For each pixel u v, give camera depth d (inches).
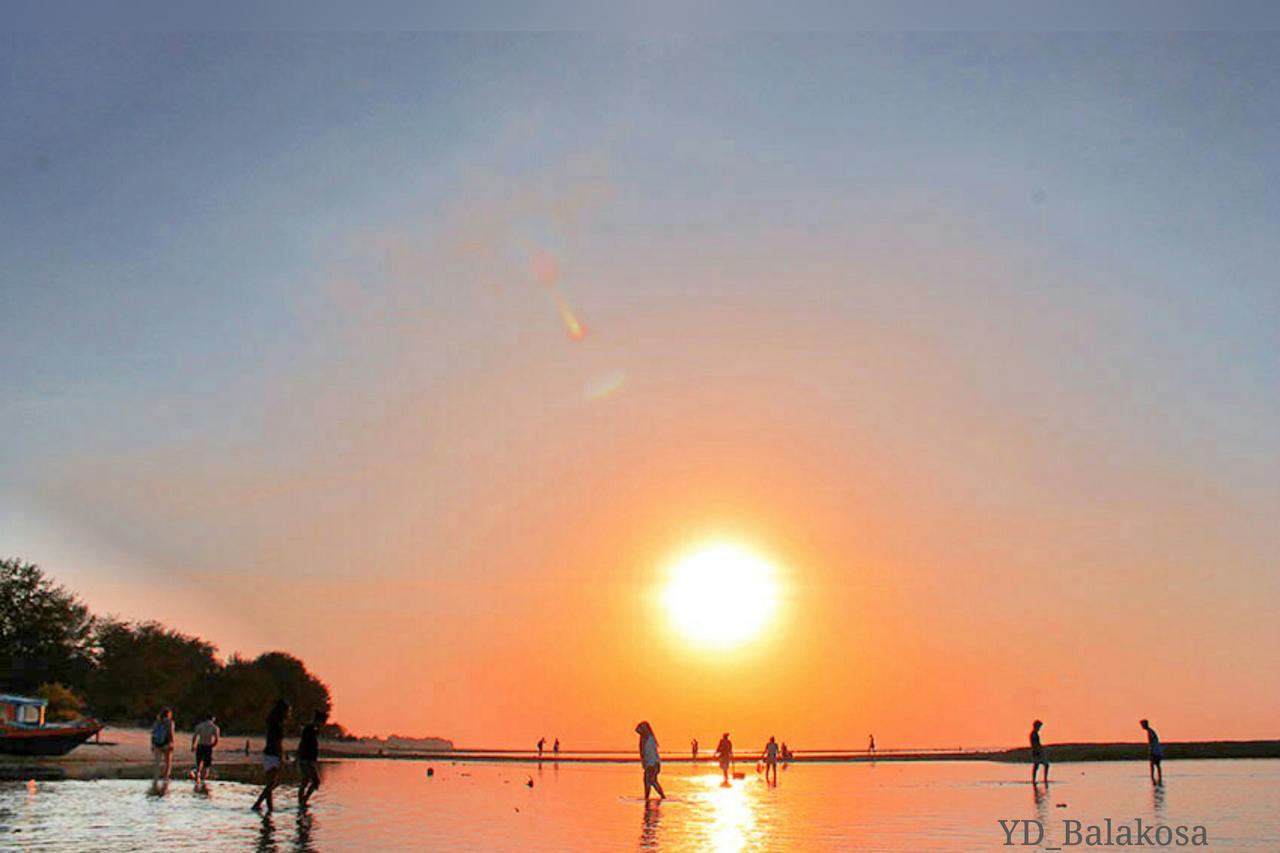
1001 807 1349.7
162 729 1574.8
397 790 1849.2
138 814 1146.0
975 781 2241.6
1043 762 1827.0
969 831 1025.5
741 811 1323.8
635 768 3614.7
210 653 6181.1
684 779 2522.1
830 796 1669.5
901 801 1505.9
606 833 1010.7
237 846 855.1
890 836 979.9
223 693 5689.0
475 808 1369.3
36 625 4798.2
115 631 5241.1
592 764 4252.0
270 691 5841.5
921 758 5221.5
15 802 1310.3
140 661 5128.0
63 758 2751.0
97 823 1043.3
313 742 1219.2
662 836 981.8
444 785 2089.1
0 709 2733.8
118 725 5059.1
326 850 834.8
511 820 1167.0
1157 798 1493.6
